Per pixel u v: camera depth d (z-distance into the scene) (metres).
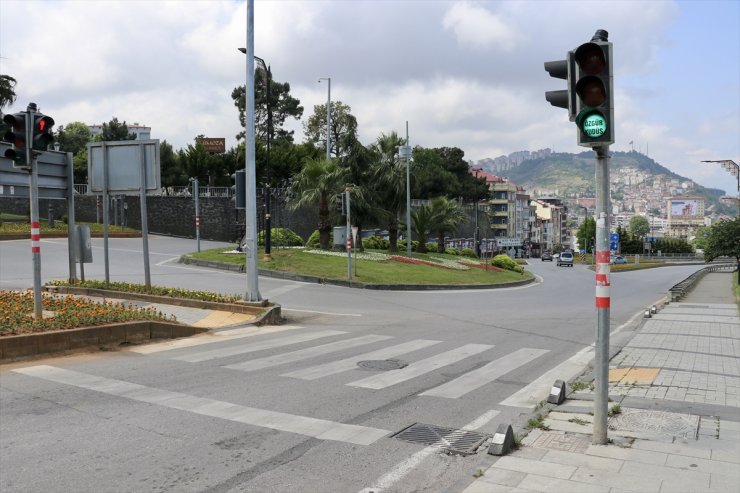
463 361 10.13
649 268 74.38
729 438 5.90
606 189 5.55
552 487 4.71
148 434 5.88
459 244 83.81
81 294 15.57
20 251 28.55
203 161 59.50
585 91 5.35
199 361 9.55
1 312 10.91
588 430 6.21
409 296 22.73
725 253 38.56
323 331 13.24
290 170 57.22
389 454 5.52
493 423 6.57
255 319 13.77
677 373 9.18
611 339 13.25
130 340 10.97
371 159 38.34
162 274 22.75
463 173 96.00
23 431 5.88
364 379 8.54
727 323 15.73
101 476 4.84
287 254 29.62
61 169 15.91
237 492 4.61
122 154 15.52
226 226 49.97
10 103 42.34
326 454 5.48
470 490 4.68
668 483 4.76
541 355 10.92
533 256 143.00
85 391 7.45
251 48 15.14
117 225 48.19
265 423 6.33
